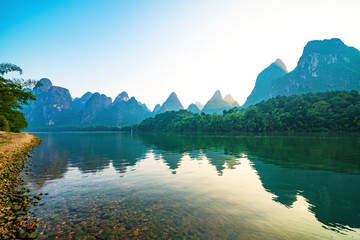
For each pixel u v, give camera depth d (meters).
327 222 7.24
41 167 18.59
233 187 11.62
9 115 52.84
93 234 6.59
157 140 64.25
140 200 9.64
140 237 6.37
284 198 9.73
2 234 6.37
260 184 12.22
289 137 66.50
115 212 8.28
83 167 18.50
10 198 9.70
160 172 15.99
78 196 10.33
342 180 12.91
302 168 16.72
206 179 13.55
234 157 23.41
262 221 7.34
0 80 23.34
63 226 7.13
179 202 9.33
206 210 8.38
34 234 6.44
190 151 30.52
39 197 10.03
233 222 7.29
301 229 6.75
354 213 7.95
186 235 6.43
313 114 105.12
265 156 23.81
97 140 67.88
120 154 28.31
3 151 24.44
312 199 9.58
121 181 13.30
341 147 32.34
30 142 50.81
